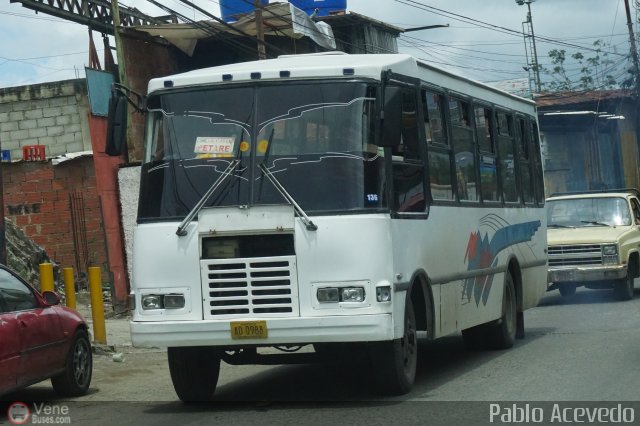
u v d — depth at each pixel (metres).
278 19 28.70
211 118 10.33
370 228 9.75
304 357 10.70
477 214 13.41
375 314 9.63
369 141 10.01
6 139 31.73
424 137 11.47
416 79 11.40
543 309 21.64
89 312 23.27
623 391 10.33
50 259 25.50
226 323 9.79
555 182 51.44
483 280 13.60
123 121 10.63
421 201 11.16
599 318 18.75
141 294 10.14
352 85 10.12
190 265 9.98
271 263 9.82
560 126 52.00
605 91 56.81
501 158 14.99
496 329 14.63
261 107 10.23
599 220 23.12
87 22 27.95
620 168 57.50
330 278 9.70
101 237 27.30
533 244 16.73
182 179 10.23
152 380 13.59
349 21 36.06
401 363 10.45
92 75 23.97
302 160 9.98
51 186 27.50
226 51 32.34
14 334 10.66
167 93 10.54
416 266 10.73
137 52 28.27
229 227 9.90
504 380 11.54
